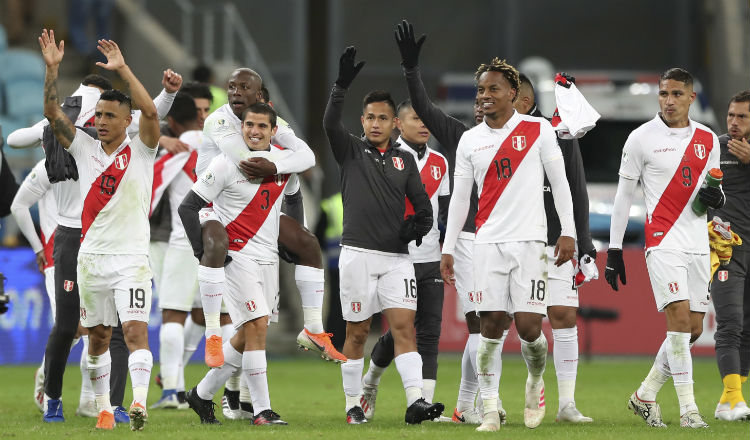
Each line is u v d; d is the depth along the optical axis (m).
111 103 28.23
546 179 31.28
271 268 30.25
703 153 29.88
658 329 58.38
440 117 32.25
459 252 32.22
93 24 78.75
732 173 33.19
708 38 81.25
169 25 80.56
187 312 37.62
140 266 28.56
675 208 29.91
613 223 31.00
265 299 30.28
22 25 83.00
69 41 81.56
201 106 38.62
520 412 35.06
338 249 62.00
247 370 30.03
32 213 58.56
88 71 77.31
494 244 28.02
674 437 26.55
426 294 32.59
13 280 55.06
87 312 28.81
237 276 29.78
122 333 32.69
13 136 31.80
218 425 30.05
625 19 86.69
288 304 67.81
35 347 55.22
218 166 29.39
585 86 67.00
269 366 56.62
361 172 30.41
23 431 28.03
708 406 37.16
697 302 30.33
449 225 29.00
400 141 33.31
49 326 55.38
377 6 87.12
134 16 80.25
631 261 58.50
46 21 83.81
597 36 86.94
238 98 30.25
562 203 28.22
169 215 38.03
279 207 30.23
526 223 27.94
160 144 37.16
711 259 31.20
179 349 37.25
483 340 28.36
